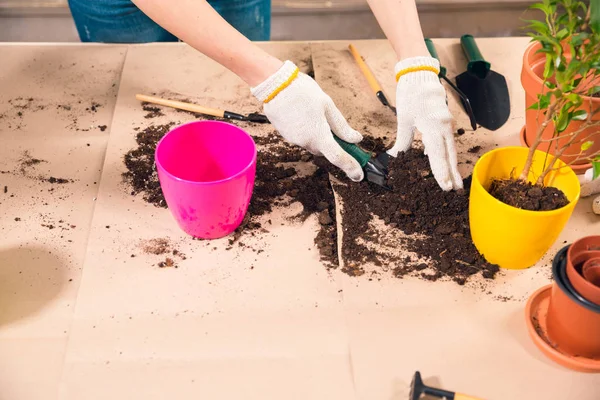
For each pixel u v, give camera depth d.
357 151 1.17
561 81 0.90
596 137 1.11
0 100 1.36
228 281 1.02
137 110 1.35
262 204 1.16
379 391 0.88
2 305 0.97
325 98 1.11
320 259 1.07
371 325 0.96
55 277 1.02
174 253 1.06
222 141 1.09
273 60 1.09
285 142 1.29
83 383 0.88
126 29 1.56
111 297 0.99
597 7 0.84
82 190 1.17
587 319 0.84
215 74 1.46
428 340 0.95
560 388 0.89
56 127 1.30
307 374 0.90
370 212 1.15
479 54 1.46
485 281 1.04
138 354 0.92
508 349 0.94
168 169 1.07
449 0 2.15
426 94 1.13
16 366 0.90
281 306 0.99
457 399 0.85
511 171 1.06
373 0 1.19
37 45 1.51
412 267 1.06
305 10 2.19
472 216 1.03
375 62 1.51
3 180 1.18
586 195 1.17
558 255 0.89
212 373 0.90
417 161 1.18
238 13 1.55
